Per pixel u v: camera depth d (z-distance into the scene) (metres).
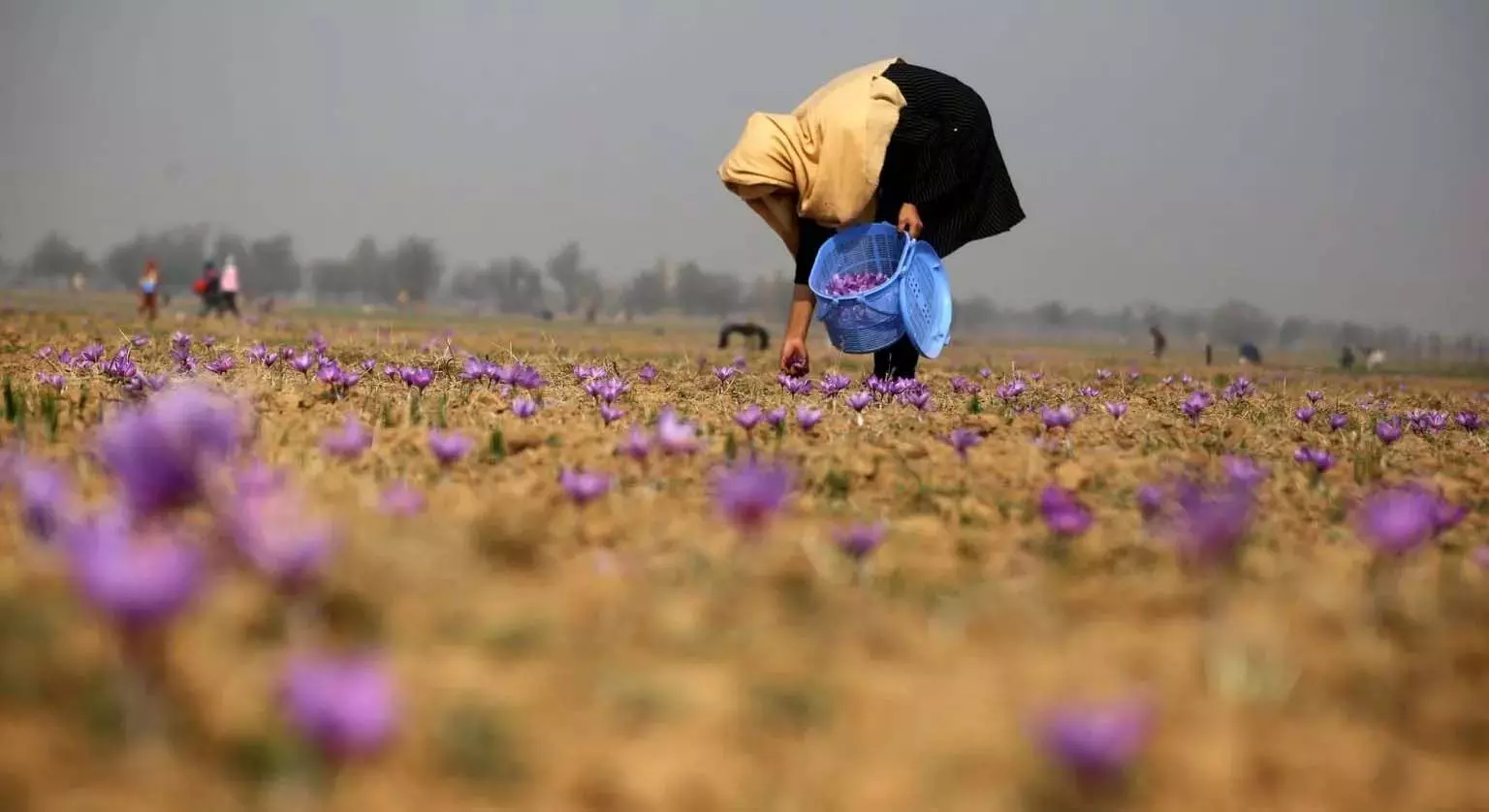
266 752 2.24
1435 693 2.91
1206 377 21.48
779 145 9.62
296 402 7.21
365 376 9.61
